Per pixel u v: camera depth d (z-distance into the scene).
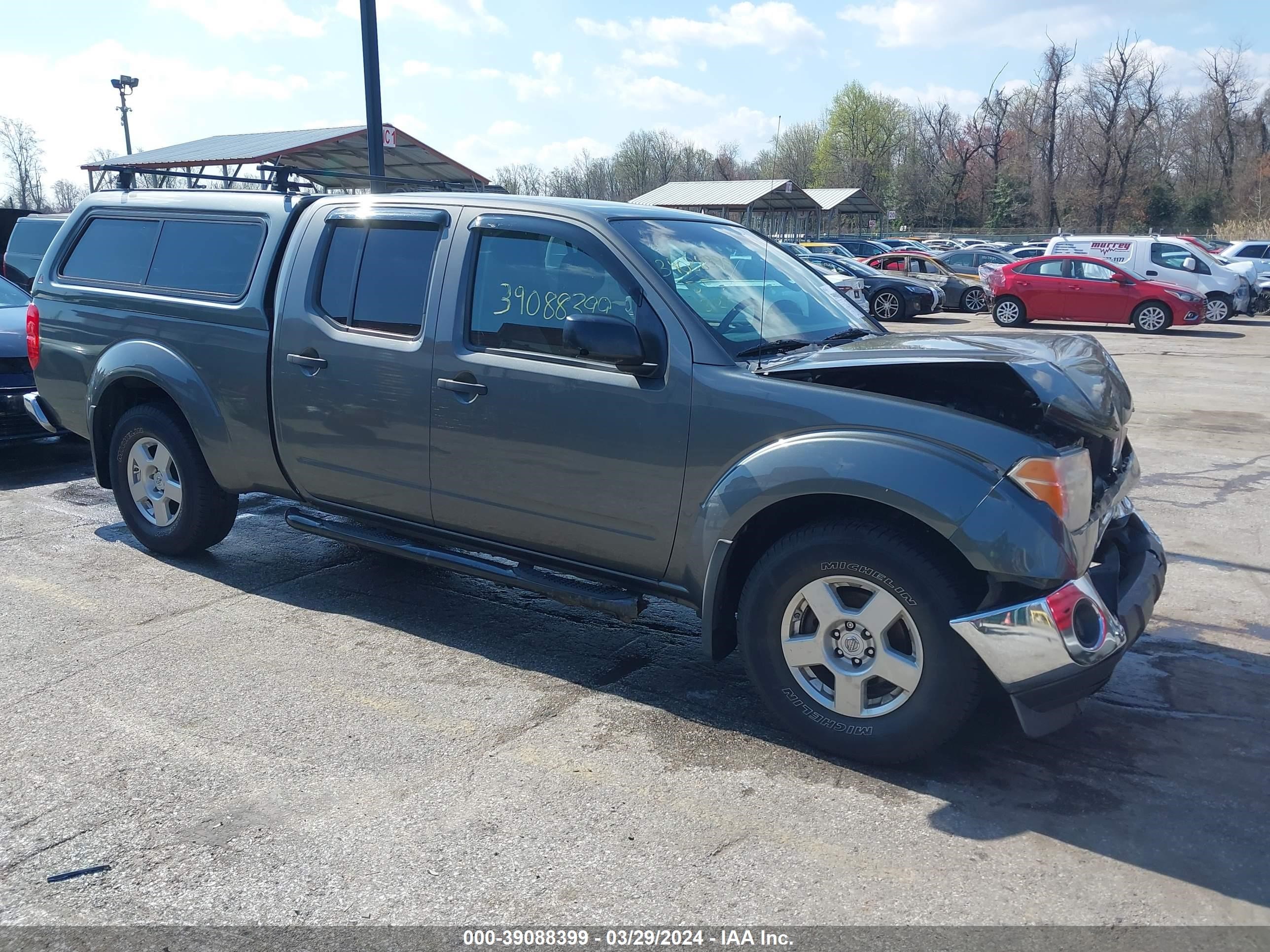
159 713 3.86
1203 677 4.30
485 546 4.40
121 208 5.71
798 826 3.14
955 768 3.50
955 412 3.30
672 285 3.82
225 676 4.21
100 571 5.52
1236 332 20.91
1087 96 69.12
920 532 3.32
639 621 4.95
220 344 5.01
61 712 3.86
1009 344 3.77
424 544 4.74
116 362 5.41
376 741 3.66
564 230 4.05
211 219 5.24
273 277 4.89
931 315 25.12
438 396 4.26
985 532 3.11
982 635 3.16
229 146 16.27
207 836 3.06
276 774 3.42
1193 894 2.83
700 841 3.05
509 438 4.09
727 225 4.73
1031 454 3.17
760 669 3.63
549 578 4.17
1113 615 3.30
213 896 2.78
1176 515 6.88
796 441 3.44
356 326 4.56
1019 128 75.81
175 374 5.16
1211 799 3.33
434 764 3.50
